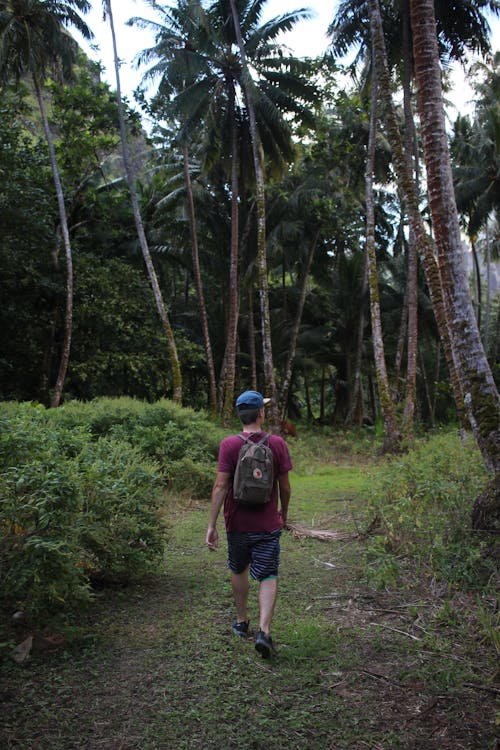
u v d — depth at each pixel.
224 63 20.70
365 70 18.94
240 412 3.96
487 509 5.08
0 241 20.25
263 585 3.69
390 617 4.30
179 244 27.94
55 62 21.39
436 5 16.17
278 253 29.80
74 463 4.79
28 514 3.89
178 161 27.55
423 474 6.62
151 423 11.60
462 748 2.66
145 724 2.90
